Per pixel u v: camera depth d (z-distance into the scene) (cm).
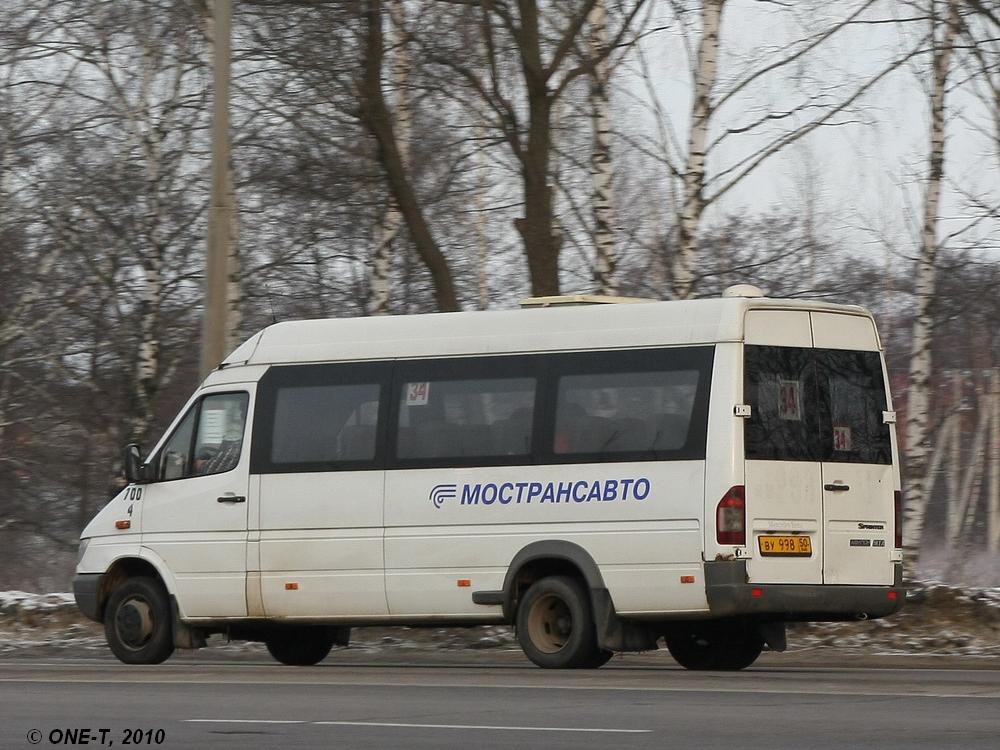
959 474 11944
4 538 9175
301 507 3241
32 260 7062
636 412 2962
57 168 6625
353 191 4691
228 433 3356
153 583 3406
